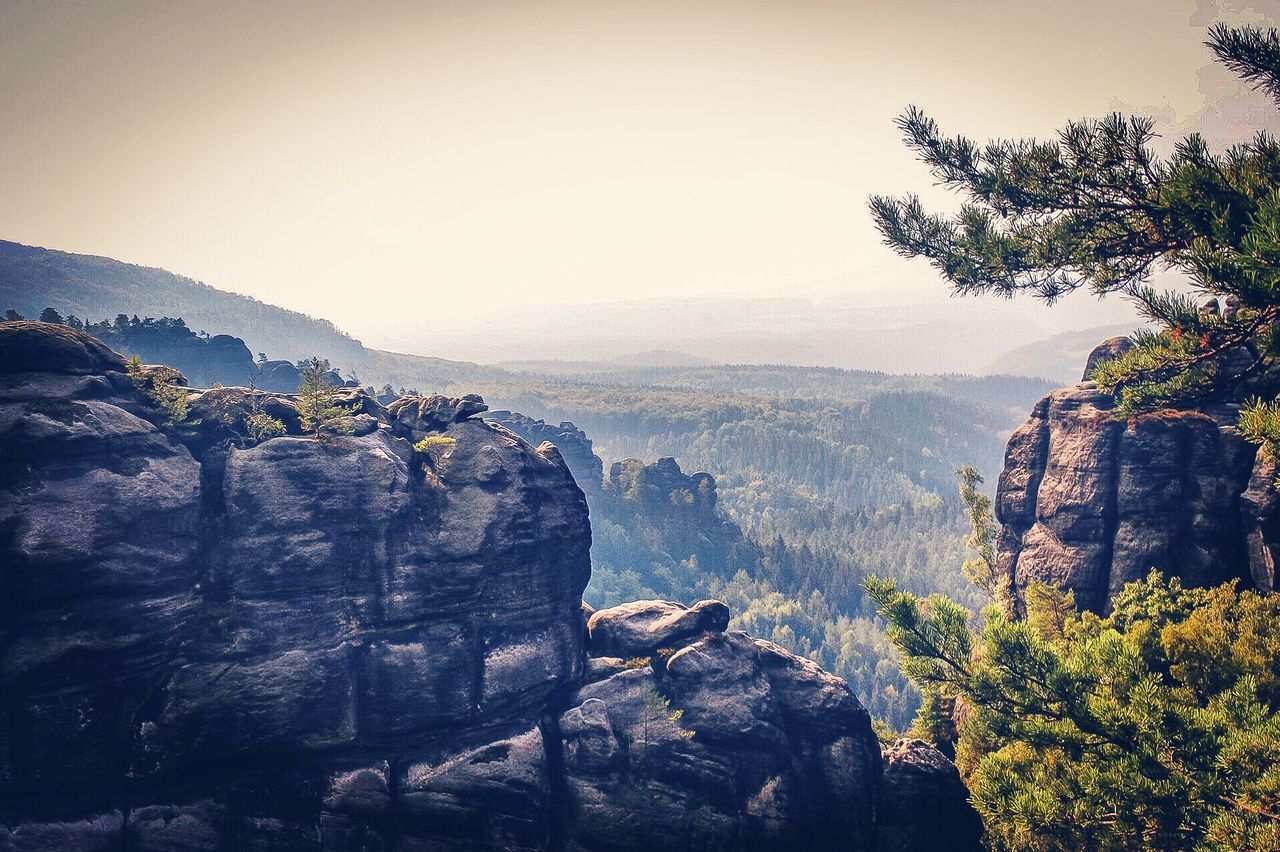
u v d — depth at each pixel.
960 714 54.03
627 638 43.81
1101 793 24.84
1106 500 54.59
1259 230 20.89
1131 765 24.50
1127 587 51.00
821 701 43.19
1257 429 22.34
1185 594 47.91
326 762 36.31
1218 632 39.84
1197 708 26.05
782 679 43.91
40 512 32.28
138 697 33.88
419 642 38.03
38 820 32.16
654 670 42.34
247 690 34.84
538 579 41.12
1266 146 24.23
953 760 54.34
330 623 36.62
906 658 28.66
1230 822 22.09
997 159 27.42
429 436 42.00
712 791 39.78
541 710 40.56
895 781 42.34
